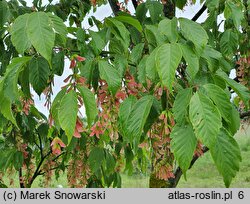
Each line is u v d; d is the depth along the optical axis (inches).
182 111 33.8
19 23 38.1
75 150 89.4
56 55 48.8
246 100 40.1
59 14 86.8
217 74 43.3
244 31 83.7
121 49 53.7
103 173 95.3
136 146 37.0
